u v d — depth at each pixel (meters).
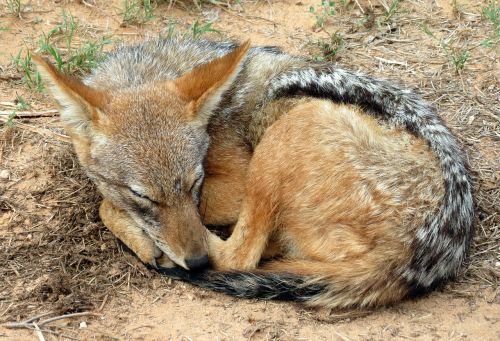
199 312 8.27
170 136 8.45
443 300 8.48
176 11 13.63
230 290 8.45
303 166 8.49
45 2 13.39
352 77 9.48
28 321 8.02
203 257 8.38
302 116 8.66
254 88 9.91
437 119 9.16
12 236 9.21
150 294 8.53
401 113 9.01
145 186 8.31
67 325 8.04
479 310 8.34
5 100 11.41
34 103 11.41
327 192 8.39
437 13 13.63
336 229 8.37
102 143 8.49
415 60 12.60
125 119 8.48
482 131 11.14
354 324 8.12
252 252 8.78
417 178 8.32
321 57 12.56
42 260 8.89
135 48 10.42
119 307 8.32
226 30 13.20
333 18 13.59
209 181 9.55
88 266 8.89
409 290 8.30
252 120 9.84
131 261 8.98
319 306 8.30
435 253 8.26
